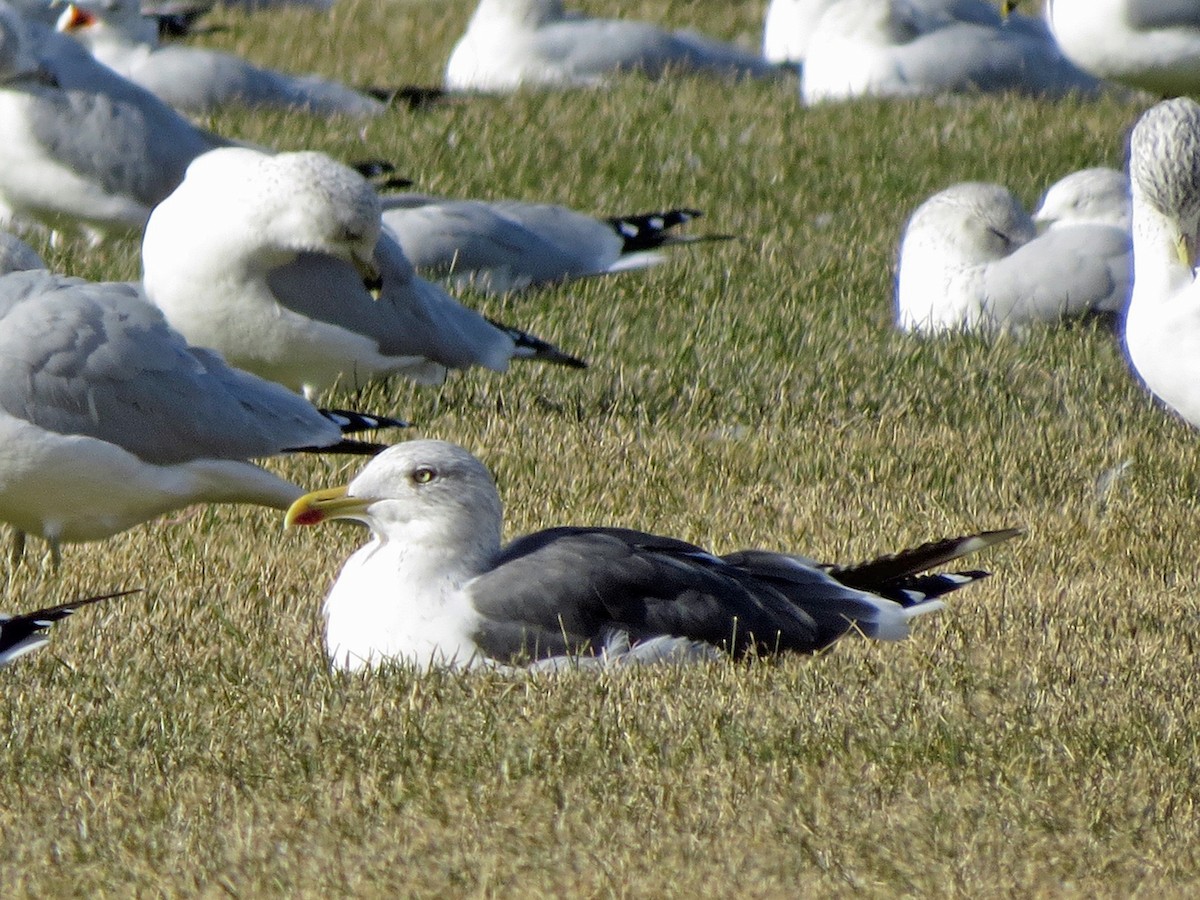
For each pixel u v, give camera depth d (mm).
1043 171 23562
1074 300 16953
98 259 18328
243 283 14031
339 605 9555
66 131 18656
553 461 13305
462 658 9250
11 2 26641
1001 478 13156
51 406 10930
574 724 8453
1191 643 9852
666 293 18609
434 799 7867
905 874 7297
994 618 10250
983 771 8125
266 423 11609
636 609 9312
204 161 14305
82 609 10438
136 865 7348
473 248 17844
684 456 13477
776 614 9508
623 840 7543
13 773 8164
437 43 35469
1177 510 12469
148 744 8445
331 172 13906
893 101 27438
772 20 33031
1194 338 11539
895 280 19062
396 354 14641
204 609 10398
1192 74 25203
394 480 9422
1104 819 7664
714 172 23531
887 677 9164
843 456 13562
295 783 8055
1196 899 7133
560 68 30375
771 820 7695
